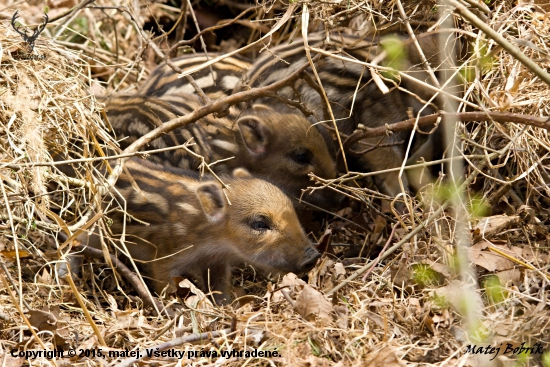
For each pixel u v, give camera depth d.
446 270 9.33
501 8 10.98
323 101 10.78
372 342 8.13
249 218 10.95
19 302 8.84
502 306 8.45
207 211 11.01
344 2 10.64
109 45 15.73
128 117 12.04
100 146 10.36
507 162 10.75
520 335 7.86
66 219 11.03
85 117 10.27
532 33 10.48
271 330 8.31
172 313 9.51
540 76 7.98
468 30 10.77
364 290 9.21
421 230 9.97
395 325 8.47
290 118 12.42
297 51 12.30
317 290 9.20
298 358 7.79
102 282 10.59
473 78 10.58
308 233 12.24
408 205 9.73
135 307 10.02
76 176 10.56
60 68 10.62
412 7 11.47
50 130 10.02
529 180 10.21
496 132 10.48
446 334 8.22
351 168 12.59
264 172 12.66
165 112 11.86
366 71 12.05
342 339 8.13
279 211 10.93
